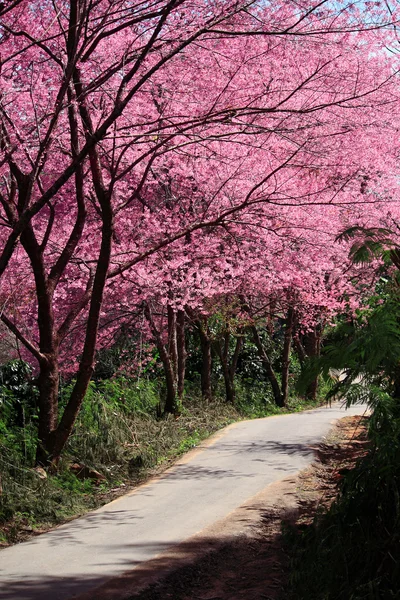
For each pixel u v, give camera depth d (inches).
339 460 474.9
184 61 437.4
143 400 652.1
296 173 502.3
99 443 473.7
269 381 1002.1
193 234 559.2
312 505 343.3
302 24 422.6
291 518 319.9
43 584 241.0
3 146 387.5
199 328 801.6
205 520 323.9
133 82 436.8
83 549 284.0
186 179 548.4
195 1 394.9
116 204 529.0
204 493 383.2
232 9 367.6
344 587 184.9
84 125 417.7
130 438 530.9
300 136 460.4
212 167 502.6
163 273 559.2
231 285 644.1
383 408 181.8
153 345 698.8
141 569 254.8
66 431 417.4
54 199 529.3
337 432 625.6
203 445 559.2
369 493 187.0
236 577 247.8
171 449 539.5
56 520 345.7
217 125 463.8
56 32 417.7
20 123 412.8
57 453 415.5
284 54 428.5
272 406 910.4
